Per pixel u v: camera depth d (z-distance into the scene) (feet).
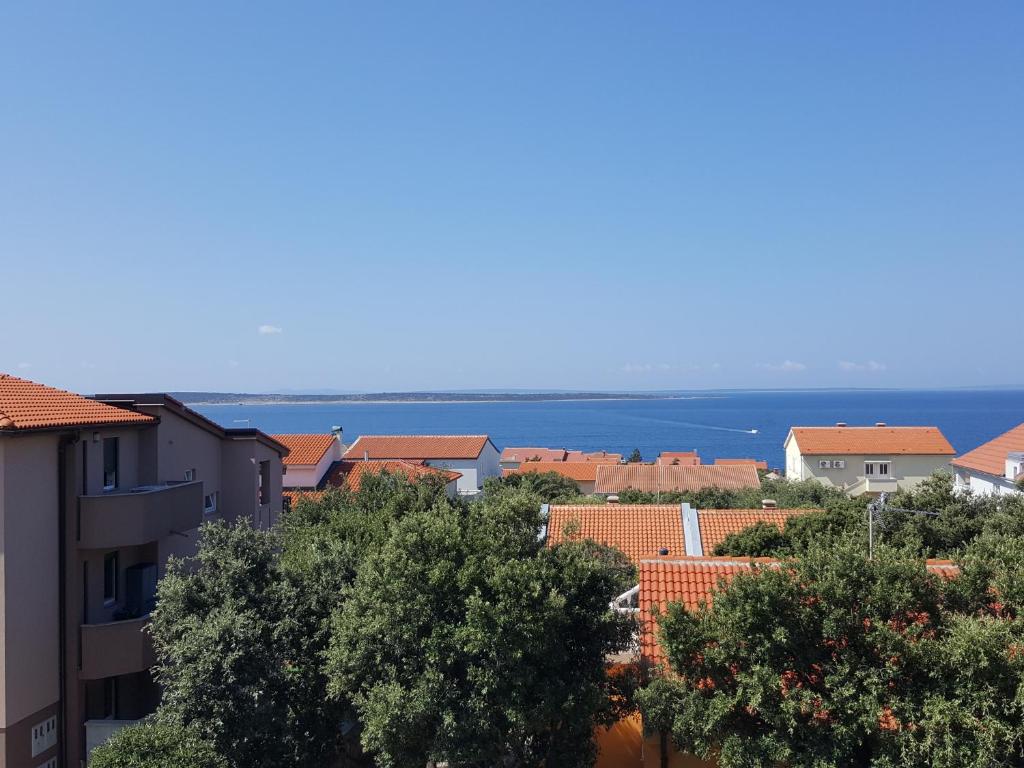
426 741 50.65
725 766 45.39
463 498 92.48
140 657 69.97
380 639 52.11
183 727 53.01
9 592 61.93
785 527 95.45
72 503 69.15
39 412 66.80
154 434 83.56
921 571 46.83
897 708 42.88
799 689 44.80
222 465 102.63
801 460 292.81
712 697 48.21
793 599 46.65
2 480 61.67
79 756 68.18
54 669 67.21
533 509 57.47
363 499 95.09
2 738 61.26
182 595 58.75
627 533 115.65
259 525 104.88
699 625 48.62
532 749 53.78
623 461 434.71
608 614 52.90
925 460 287.07
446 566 51.70
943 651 42.70
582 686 50.29
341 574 63.16
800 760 43.62
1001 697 41.63
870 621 45.16
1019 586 45.03
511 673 48.83
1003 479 137.80
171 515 77.20
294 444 191.42
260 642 56.08
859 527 85.35
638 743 63.21
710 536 113.29
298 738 56.24
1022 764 42.32
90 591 71.92
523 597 49.39
